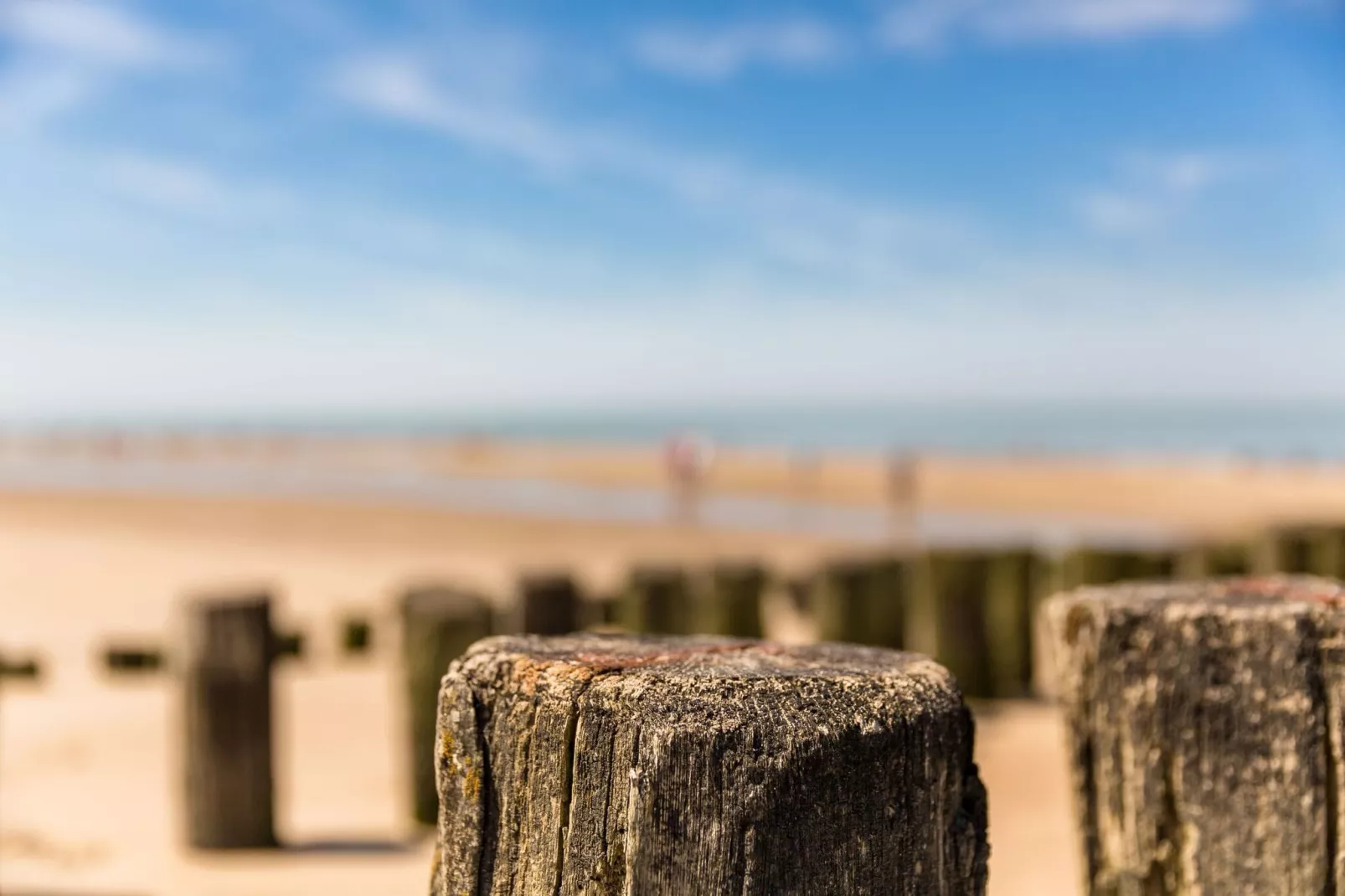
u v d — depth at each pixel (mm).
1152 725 2000
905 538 13461
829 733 1406
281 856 3994
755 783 1365
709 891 1362
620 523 14656
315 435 58750
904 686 1508
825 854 1406
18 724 5555
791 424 59812
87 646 7227
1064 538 13062
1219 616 1965
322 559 11172
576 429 63406
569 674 1487
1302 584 2223
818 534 13820
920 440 42188
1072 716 2084
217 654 3986
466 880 1527
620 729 1412
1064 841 3826
